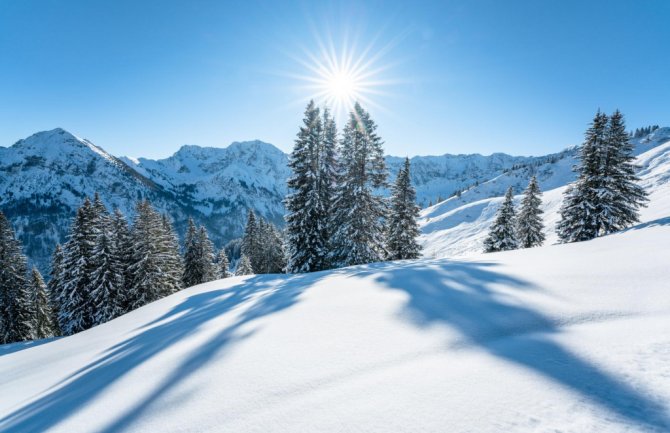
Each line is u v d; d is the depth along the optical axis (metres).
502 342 3.63
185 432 2.74
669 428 1.96
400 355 3.59
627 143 22.41
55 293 35.06
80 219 28.12
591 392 2.42
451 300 5.36
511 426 2.19
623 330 3.43
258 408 2.90
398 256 28.47
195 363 4.37
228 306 9.33
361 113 23.97
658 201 37.03
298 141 24.38
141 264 28.84
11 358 10.99
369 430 2.36
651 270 5.30
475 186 190.25
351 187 23.77
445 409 2.47
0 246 29.22
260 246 47.91
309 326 5.03
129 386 4.18
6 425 4.41
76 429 3.29
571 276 5.80
